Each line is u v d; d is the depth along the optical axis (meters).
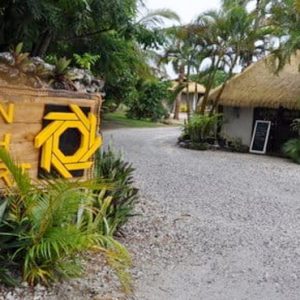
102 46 8.32
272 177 10.72
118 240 4.80
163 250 4.72
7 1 5.12
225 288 3.85
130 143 15.87
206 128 16.03
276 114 15.56
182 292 3.68
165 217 6.13
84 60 6.81
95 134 4.00
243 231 5.76
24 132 3.45
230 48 16.31
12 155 3.38
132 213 5.48
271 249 5.04
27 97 3.44
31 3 4.97
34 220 3.26
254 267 4.42
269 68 15.14
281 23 14.27
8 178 3.30
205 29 16.09
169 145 16.33
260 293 3.79
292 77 15.30
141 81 21.92
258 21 15.57
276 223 6.30
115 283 3.63
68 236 3.17
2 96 3.29
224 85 16.39
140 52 11.63
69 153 3.78
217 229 5.77
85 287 3.47
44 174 3.58
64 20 6.00
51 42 7.15
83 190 3.81
